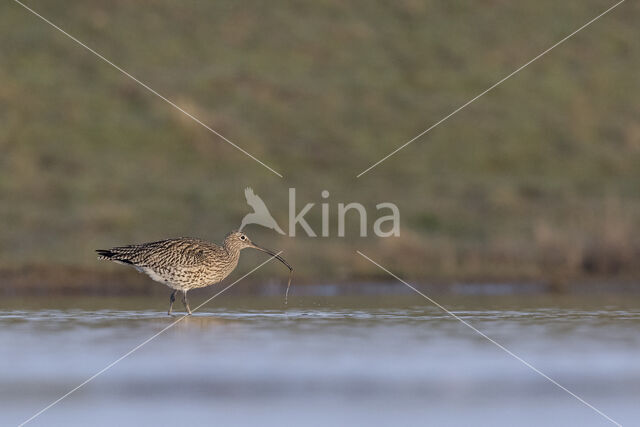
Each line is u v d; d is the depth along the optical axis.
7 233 23.58
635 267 22.31
